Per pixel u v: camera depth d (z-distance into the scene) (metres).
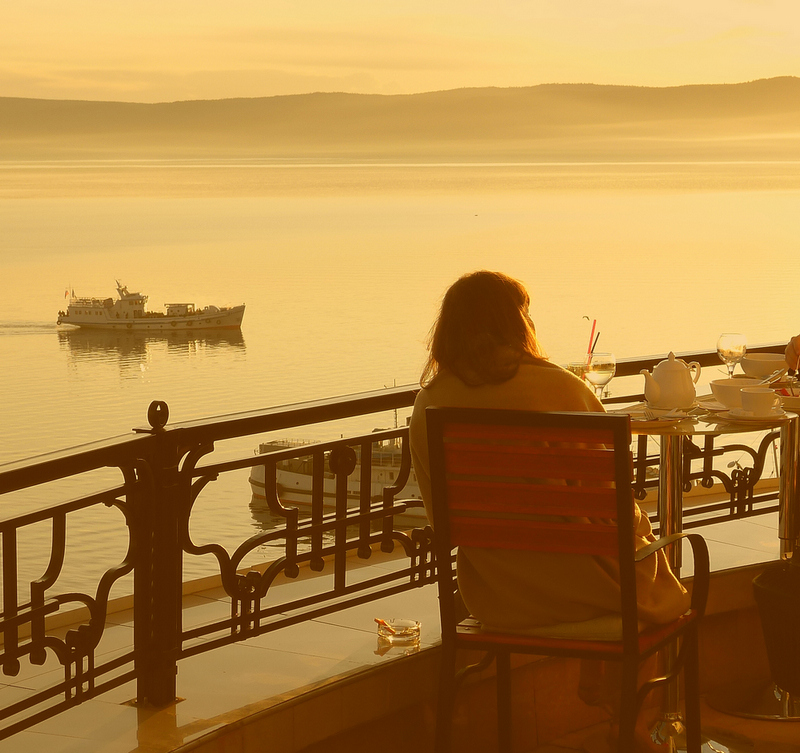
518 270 134.38
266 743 2.26
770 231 188.62
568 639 2.07
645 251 152.62
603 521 2.09
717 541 3.62
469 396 2.11
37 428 67.12
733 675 3.26
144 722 2.21
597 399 2.14
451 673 2.17
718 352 3.22
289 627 2.80
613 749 2.71
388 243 188.75
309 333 101.62
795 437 3.00
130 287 139.12
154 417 2.24
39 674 2.58
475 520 2.10
